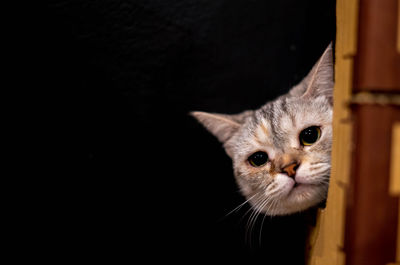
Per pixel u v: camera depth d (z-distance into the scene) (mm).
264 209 372
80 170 432
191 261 444
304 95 377
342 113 274
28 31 396
